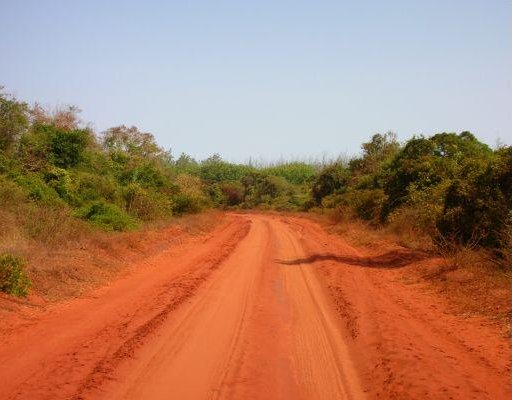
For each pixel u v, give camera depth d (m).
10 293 10.49
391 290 13.12
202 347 8.41
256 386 6.82
